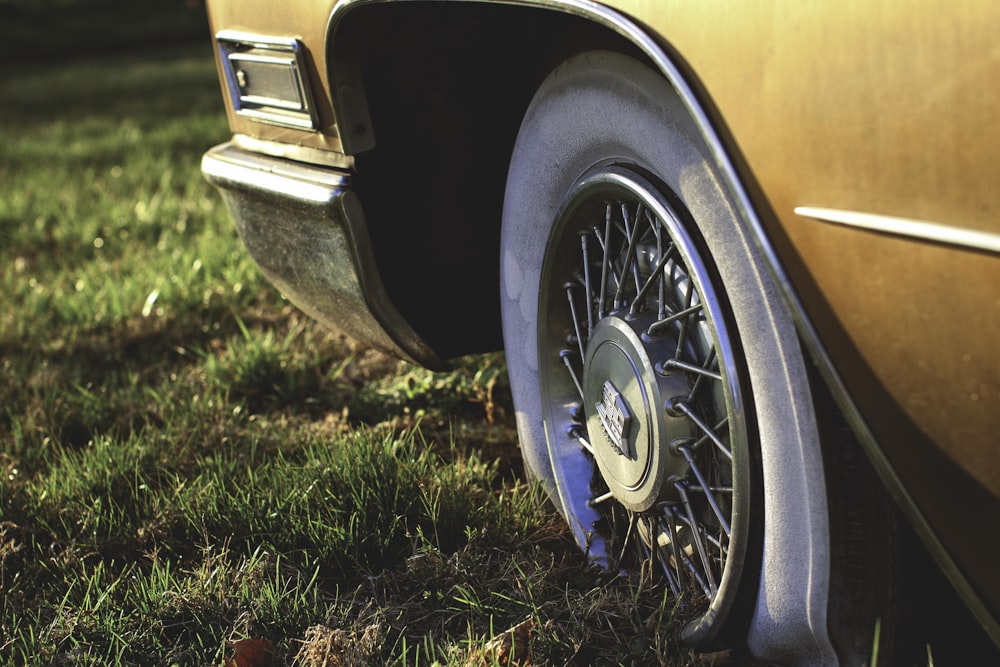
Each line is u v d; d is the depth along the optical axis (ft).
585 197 6.17
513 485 8.34
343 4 6.39
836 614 4.92
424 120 7.27
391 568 7.08
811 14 4.01
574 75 5.97
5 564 7.43
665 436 5.74
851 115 3.92
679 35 4.59
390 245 7.54
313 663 5.77
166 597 6.58
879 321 3.97
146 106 36.37
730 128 4.40
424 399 10.05
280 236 8.01
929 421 3.92
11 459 9.20
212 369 10.85
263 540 7.16
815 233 4.12
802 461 4.74
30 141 28.91
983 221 3.57
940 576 4.93
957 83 3.59
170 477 8.45
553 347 7.07
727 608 5.46
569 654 5.86
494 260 8.04
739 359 5.06
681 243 5.24
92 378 11.41
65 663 6.09
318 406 10.26
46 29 73.67
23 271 16.02
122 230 17.69
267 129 7.91
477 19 6.88
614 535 6.78
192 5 76.02
